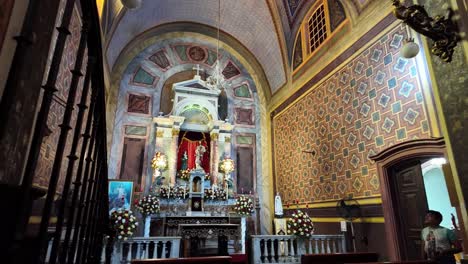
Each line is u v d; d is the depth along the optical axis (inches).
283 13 505.7
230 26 597.3
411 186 263.9
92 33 87.6
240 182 543.2
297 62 486.9
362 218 307.4
